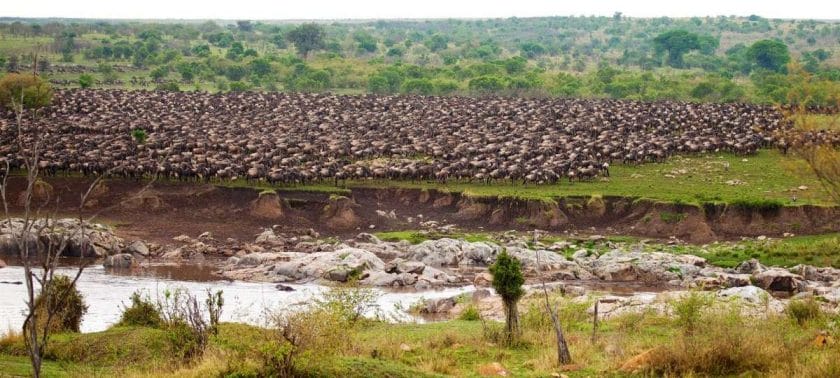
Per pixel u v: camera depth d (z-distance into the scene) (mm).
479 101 181875
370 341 34312
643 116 152000
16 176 95438
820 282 66875
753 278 66125
